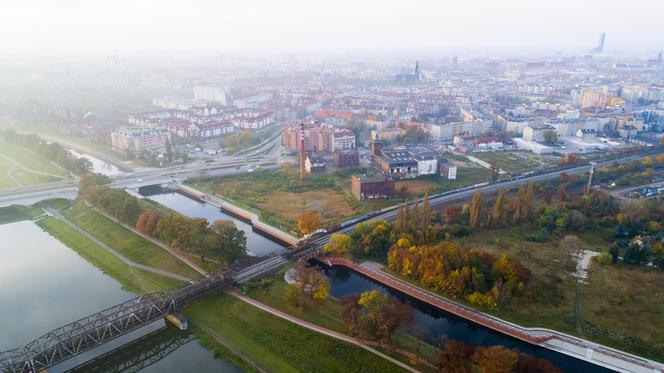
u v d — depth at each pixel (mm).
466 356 183500
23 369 191750
